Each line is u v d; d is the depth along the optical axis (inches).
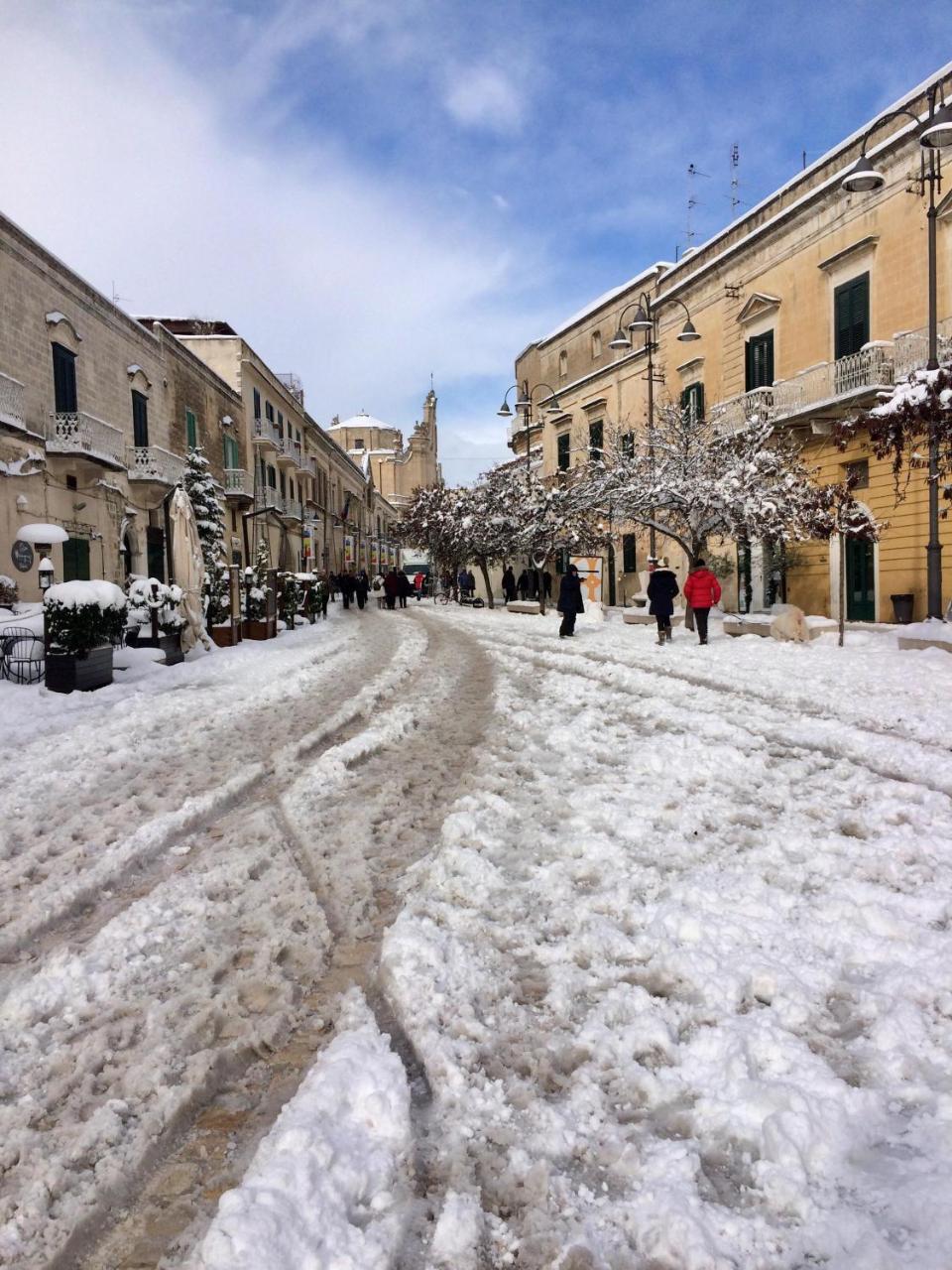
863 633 615.8
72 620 411.2
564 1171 75.4
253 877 154.5
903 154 708.7
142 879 154.8
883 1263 61.2
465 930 123.4
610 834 165.3
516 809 184.5
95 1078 91.8
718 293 985.5
